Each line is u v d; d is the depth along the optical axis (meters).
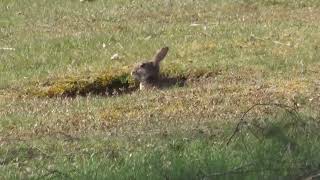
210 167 23.67
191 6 59.53
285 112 30.64
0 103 39.28
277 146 24.80
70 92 41.69
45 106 38.25
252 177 22.34
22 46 50.44
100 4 61.09
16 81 43.34
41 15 58.22
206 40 49.66
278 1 60.06
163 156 26.00
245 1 60.06
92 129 33.19
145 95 39.03
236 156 24.84
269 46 47.97
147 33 52.59
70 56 48.09
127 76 42.56
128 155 27.00
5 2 61.69
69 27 55.19
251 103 35.97
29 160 28.41
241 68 43.56
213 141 28.06
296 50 46.84
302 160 23.33
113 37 51.53
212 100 36.94
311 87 38.84
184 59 45.78
